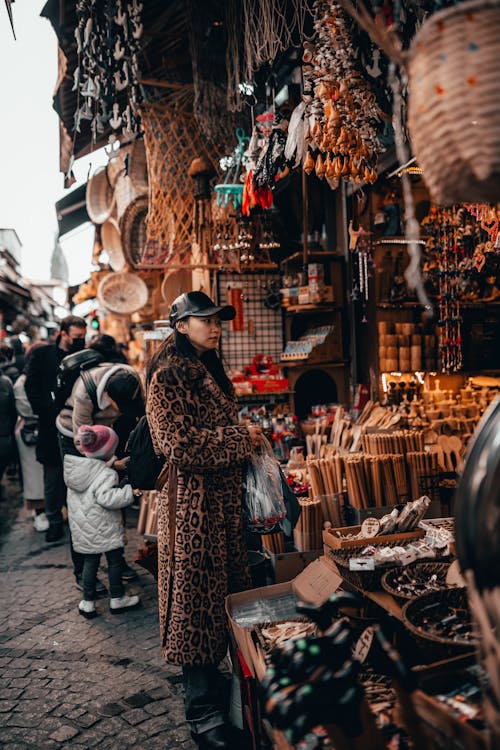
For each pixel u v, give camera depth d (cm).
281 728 132
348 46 248
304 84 262
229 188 411
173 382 246
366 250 475
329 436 509
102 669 324
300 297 549
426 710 140
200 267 526
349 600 169
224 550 255
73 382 409
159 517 264
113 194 723
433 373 525
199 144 481
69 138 530
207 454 242
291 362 565
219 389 262
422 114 110
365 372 533
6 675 322
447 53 104
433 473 359
